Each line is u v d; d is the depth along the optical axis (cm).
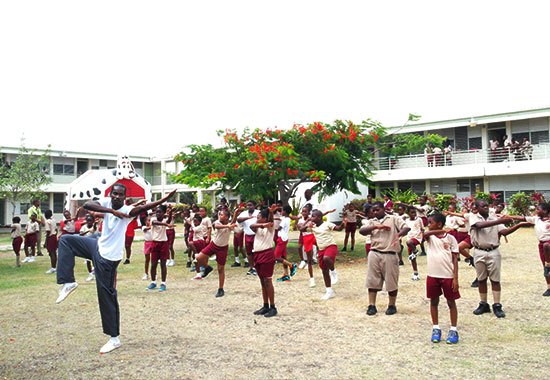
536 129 2328
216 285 873
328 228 726
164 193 3647
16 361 448
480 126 2492
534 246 1384
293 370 414
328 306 674
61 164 3294
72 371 420
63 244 472
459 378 386
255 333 537
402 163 2719
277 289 818
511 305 644
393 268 607
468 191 2516
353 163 1310
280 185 1350
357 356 449
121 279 959
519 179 2345
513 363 420
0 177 2716
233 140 1296
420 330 538
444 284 488
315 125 1254
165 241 828
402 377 391
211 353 466
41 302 725
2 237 2445
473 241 608
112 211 463
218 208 1119
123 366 430
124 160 1841
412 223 897
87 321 604
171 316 625
